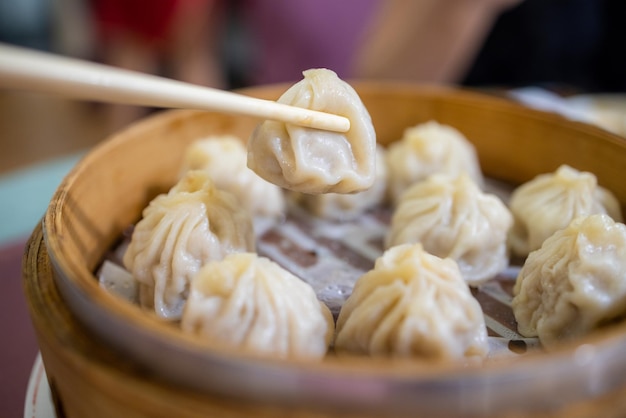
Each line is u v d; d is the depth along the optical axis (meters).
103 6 0.64
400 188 0.35
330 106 0.26
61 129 0.66
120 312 0.19
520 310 0.26
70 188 0.26
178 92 0.21
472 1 0.53
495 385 0.18
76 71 0.19
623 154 0.30
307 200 0.34
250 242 0.29
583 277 0.25
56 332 0.20
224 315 0.23
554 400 0.19
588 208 0.29
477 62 0.64
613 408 0.19
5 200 0.38
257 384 0.18
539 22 0.62
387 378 0.18
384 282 0.24
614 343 0.19
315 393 0.18
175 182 0.34
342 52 0.57
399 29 0.56
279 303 0.23
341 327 0.25
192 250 0.27
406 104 0.37
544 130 0.33
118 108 0.68
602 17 0.63
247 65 0.69
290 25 0.57
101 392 0.19
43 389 0.25
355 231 0.33
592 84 0.65
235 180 0.32
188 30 0.62
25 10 0.84
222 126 0.35
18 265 0.33
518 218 0.32
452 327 0.23
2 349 0.29
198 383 0.19
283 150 0.25
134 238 0.28
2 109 0.70
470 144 0.36
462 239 0.29
